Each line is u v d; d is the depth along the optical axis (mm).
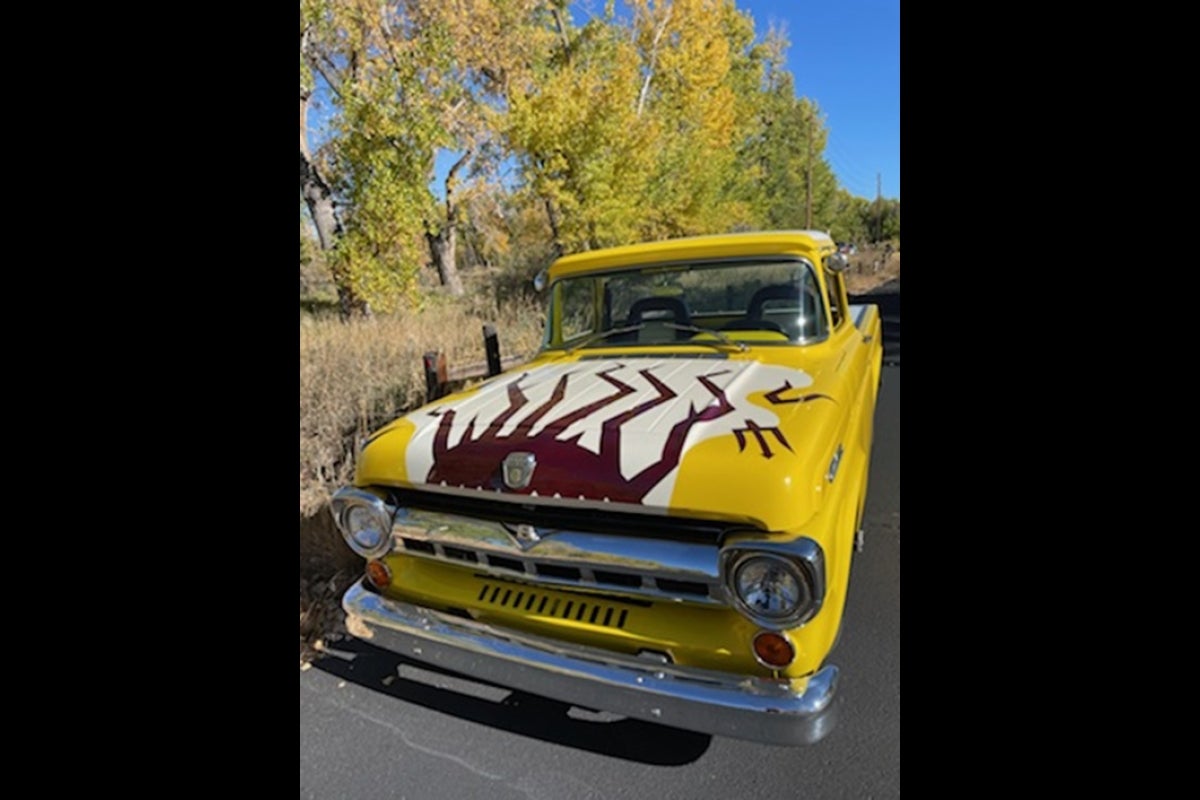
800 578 1599
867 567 3281
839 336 3041
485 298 11234
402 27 10695
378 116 9438
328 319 9758
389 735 2320
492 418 2271
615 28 16703
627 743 2221
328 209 11930
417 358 6434
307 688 2604
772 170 34094
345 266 10031
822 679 1714
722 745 2178
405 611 2258
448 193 15180
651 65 17359
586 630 1930
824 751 2105
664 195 14969
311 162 11750
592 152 12102
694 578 1736
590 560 1867
